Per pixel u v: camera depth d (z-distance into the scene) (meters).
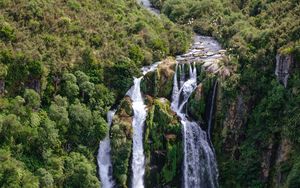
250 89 91.00
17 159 79.06
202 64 97.69
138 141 89.12
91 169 82.94
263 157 86.88
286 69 87.38
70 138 85.25
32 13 96.88
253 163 87.31
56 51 91.38
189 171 90.38
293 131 82.56
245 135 90.38
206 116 94.50
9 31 90.12
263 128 87.81
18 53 86.56
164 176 88.19
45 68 86.94
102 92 90.81
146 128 89.00
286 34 92.88
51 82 88.12
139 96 94.44
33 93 83.75
